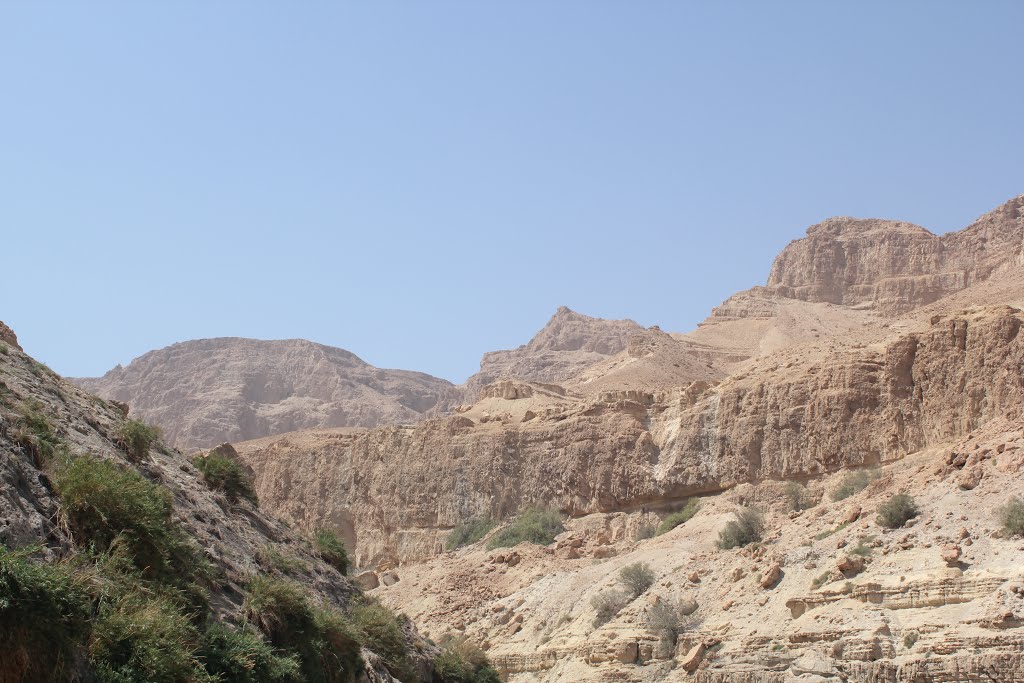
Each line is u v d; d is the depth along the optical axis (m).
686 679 62.53
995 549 56.44
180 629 27.19
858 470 103.62
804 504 102.56
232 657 29.06
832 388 110.25
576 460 123.00
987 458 65.56
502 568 102.38
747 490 109.31
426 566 113.88
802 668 55.56
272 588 33.72
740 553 72.31
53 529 26.66
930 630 54.06
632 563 85.31
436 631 92.69
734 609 65.56
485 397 165.12
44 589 23.12
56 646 23.12
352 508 139.62
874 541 62.69
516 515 125.00
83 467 28.77
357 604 42.91
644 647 67.94
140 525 29.03
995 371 99.62
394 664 41.56
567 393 172.75
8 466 27.16
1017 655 49.56
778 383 114.44
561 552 103.94
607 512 118.88
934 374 104.06
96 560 27.05
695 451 116.31
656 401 127.62
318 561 43.53
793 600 61.16
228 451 100.00
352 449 144.25
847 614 58.00
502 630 86.62
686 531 96.19
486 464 129.38
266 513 43.69
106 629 24.89
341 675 34.72
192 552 31.80
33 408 32.94
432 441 136.62
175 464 40.12
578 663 71.19
